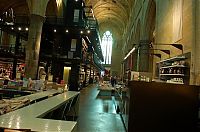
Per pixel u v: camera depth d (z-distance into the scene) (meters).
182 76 7.18
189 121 5.00
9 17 21.25
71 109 7.64
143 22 16.78
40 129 2.34
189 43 6.72
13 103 3.93
